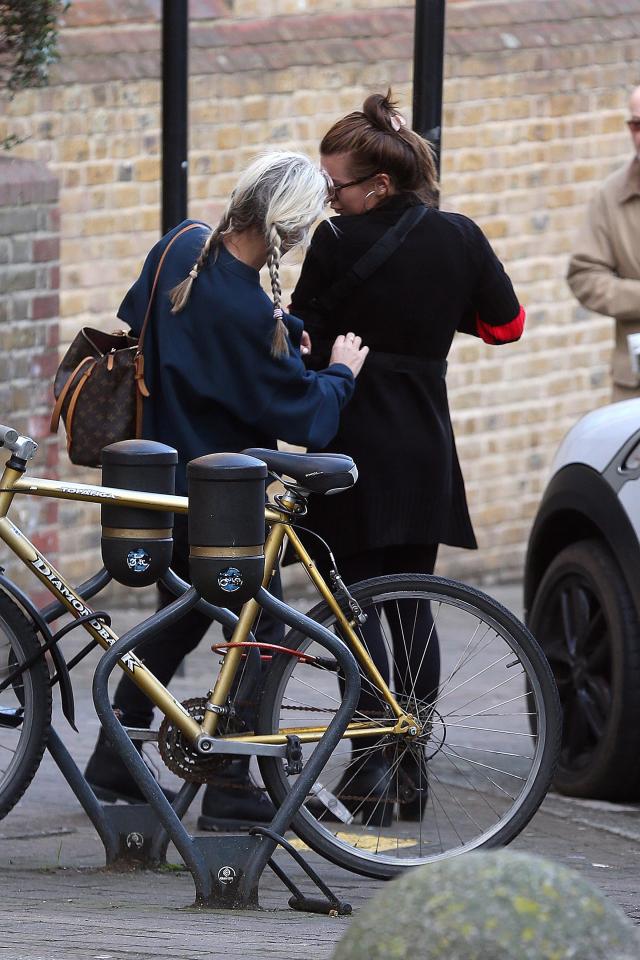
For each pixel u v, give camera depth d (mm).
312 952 10828
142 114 30953
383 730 14930
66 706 13953
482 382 35906
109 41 30562
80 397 14906
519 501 36844
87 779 16406
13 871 14477
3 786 13977
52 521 25188
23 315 24859
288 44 32344
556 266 36531
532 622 20078
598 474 19172
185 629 15797
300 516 14383
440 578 14945
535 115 35656
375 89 33375
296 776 14266
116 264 30953
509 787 15305
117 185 30797
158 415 14930
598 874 15219
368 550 16609
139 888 13742
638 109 22109
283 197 14344
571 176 36406
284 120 32438
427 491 16516
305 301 16438
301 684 14852
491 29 34938
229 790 16203
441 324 16422
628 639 18266
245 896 12969
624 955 7043
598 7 36438
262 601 13109
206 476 12273
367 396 16328
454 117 34531
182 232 15125
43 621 13891
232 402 14656
